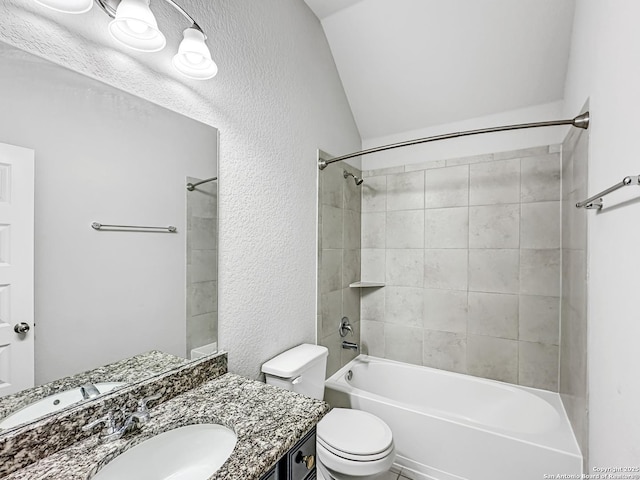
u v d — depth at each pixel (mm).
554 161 2010
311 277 1979
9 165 731
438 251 2391
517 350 2125
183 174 1150
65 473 710
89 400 868
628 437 870
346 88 2385
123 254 966
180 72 1125
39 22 776
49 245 801
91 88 878
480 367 2244
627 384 884
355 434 1507
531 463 1464
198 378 1179
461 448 1632
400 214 2541
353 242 2557
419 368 2396
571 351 1666
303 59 1883
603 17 1130
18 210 746
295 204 1809
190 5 1164
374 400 1897
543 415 1857
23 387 751
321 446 1473
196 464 911
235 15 1375
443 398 2268
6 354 728
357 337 2635
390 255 2582
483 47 1896
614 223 1006
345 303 2424
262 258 1542
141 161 1013
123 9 807
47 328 798
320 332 2076
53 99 801
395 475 1771
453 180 2338
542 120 2049
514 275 2133
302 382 1529
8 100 728
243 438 838
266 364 1519
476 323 2256
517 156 2121
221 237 1316
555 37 1745
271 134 1604
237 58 1387
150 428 879
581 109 1479
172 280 1116
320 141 2078
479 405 2145
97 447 803
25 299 759
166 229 1095
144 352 1023
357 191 2629
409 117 2418
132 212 989
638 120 822
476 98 2150
